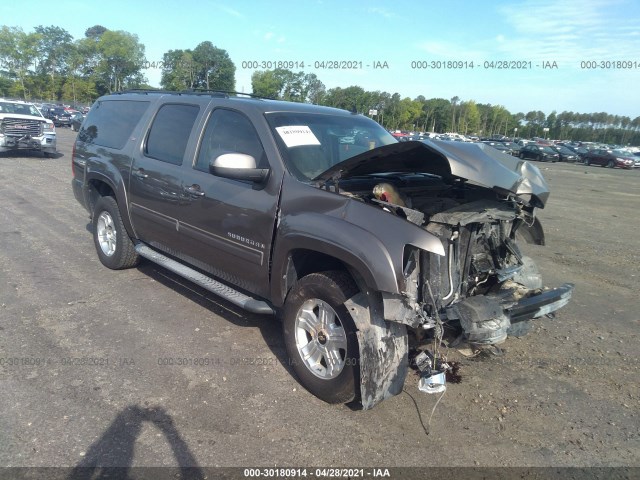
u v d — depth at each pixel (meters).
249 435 3.00
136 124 5.28
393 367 3.10
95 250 6.57
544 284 6.23
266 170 3.66
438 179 4.20
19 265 5.79
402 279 2.89
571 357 4.23
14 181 11.64
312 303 3.41
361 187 3.69
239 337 4.27
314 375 3.40
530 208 4.02
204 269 4.42
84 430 2.96
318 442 2.97
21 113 16.44
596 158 40.03
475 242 3.68
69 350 3.90
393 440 3.03
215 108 4.35
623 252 8.22
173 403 3.28
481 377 3.83
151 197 4.82
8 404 3.16
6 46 76.00
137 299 4.98
